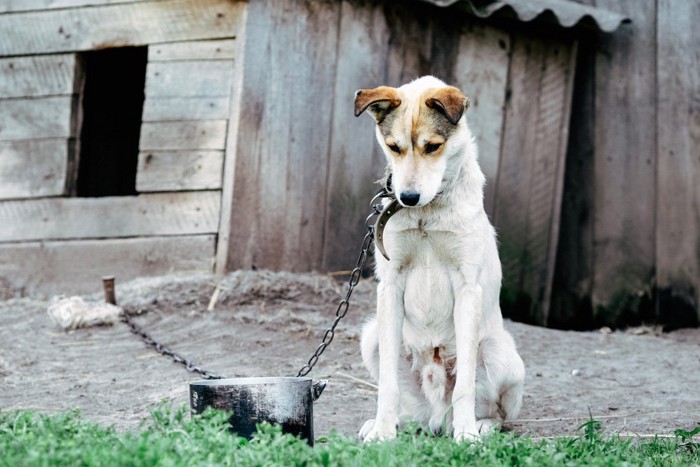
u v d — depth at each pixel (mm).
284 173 7754
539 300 8594
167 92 7891
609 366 6500
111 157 10172
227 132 7676
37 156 8250
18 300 7867
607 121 8812
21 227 8219
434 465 3348
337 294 7535
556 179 8609
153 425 3795
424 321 4562
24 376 5891
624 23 8680
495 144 8422
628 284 8727
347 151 7965
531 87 8539
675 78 8609
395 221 4434
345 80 7953
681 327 8539
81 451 2957
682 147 8578
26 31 8359
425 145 4316
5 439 3344
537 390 5766
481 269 4504
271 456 3217
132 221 7906
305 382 3844
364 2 7984
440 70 8281
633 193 8727
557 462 3363
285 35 7742
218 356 6336
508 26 8438
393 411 4305
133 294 7391
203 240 7695
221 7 7766
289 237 7785
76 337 6805
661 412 5156
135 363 6188
